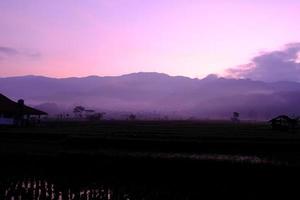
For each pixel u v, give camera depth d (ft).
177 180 99.50
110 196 82.58
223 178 99.81
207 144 133.69
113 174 107.14
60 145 150.30
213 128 261.85
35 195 82.64
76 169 112.88
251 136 162.20
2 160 119.24
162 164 107.45
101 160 113.29
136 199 80.43
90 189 88.48
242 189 90.02
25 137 175.01
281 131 219.00
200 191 87.45
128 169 109.60
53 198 80.48
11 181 96.17
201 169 103.50
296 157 113.80
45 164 115.85
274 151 128.67
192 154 120.98
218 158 109.19
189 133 185.47
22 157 118.73
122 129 230.68
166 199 80.84
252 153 124.98
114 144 144.25
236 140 142.41
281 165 97.40
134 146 140.77
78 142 149.59
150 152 125.90
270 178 95.91
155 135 168.45
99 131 201.26
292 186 91.66
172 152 128.26
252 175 98.07
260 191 87.92
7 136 177.37
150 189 88.84
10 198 79.97
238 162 101.55
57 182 95.66
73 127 261.03
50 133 177.58
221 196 83.30
